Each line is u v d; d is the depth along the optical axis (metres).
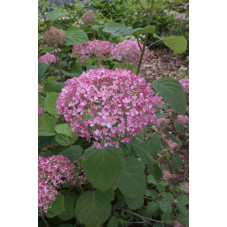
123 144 1.87
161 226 1.81
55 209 1.46
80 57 2.80
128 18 7.26
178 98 1.60
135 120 1.44
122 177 1.53
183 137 3.34
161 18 6.95
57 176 1.48
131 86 1.48
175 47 1.95
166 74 5.01
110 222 1.78
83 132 1.41
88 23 3.69
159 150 2.22
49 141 1.97
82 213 1.49
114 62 3.98
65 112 1.52
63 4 5.40
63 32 2.27
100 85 1.47
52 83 2.39
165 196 1.93
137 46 2.62
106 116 1.35
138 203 1.85
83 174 1.83
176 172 2.80
